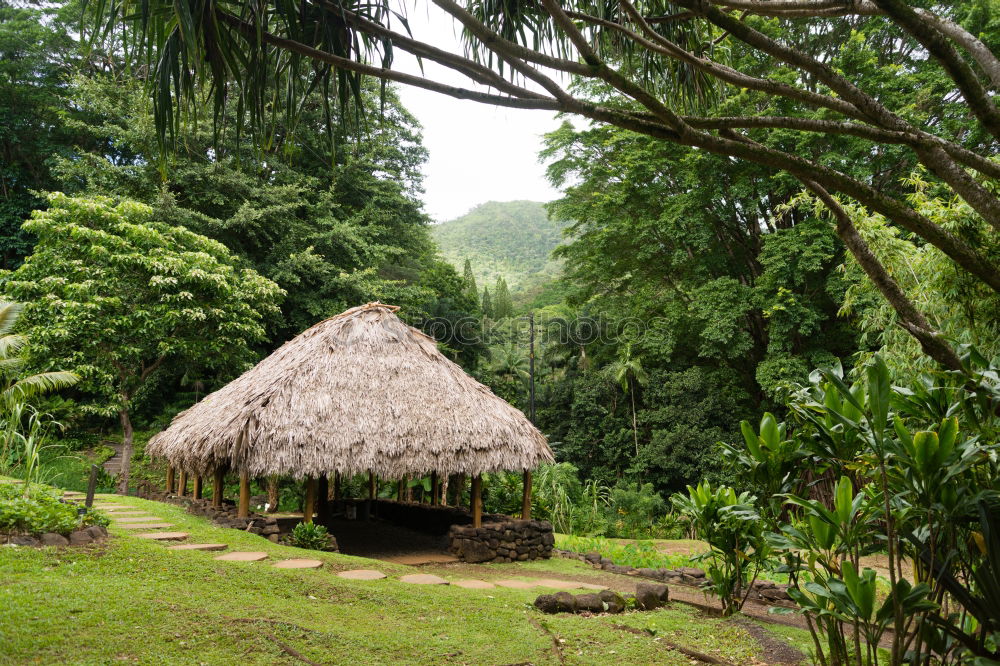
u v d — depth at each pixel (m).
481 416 8.75
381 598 5.11
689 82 4.30
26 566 4.59
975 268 2.98
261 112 3.25
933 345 3.13
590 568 8.50
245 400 8.31
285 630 3.93
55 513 5.66
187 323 14.36
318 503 12.25
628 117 2.96
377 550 9.09
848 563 2.76
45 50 21.19
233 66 3.12
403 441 8.06
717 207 18.80
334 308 20.69
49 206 20.84
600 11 3.44
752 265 20.33
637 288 21.98
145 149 17.56
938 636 2.86
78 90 18.61
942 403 2.99
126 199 16.20
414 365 9.11
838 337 18.75
